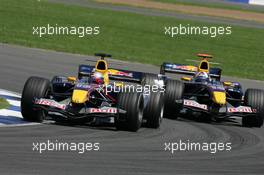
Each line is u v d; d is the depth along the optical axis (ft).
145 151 127.85
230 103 193.06
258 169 120.57
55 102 148.46
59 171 103.91
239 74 318.45
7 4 509.35
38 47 324.80
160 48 388.16
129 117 147.95
